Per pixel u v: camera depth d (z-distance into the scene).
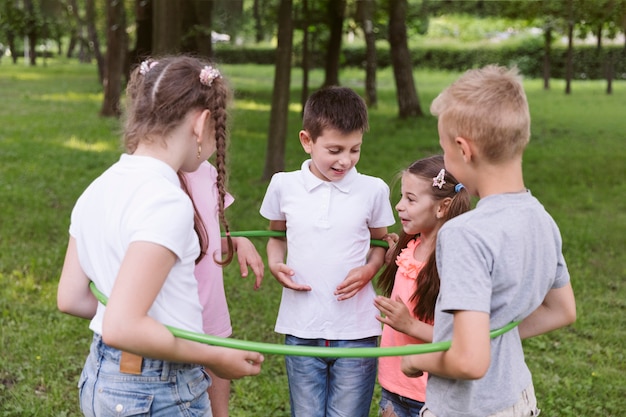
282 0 9.53
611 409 4.24
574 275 6.59
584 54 32.25
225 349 2.15
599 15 12.03
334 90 3.05
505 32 37.75
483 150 2.04
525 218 2.06
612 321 5.60
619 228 8.15
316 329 3.06
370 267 3.08
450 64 36.59
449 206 2.83
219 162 2.23
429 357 2.05
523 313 2.12
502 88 2.04
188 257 2.15
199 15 14.39
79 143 13.20
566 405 4.29
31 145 12.80
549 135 15.06
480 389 2.11
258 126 15.72
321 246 3.06
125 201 2.07
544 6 12.91
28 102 20.09
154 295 1.97
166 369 2.14
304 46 15.86
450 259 1.99
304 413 3.11
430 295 2.76
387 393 3.01
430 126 15.91
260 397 4.30
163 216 2.01
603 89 26.36
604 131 15.62
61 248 7.02
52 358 4.61
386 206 3.18
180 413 2.18
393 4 16.88
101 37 40.53
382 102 21.39
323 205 3.07
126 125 2.27
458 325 1.93
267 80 30.03
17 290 5.89
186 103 2.16
